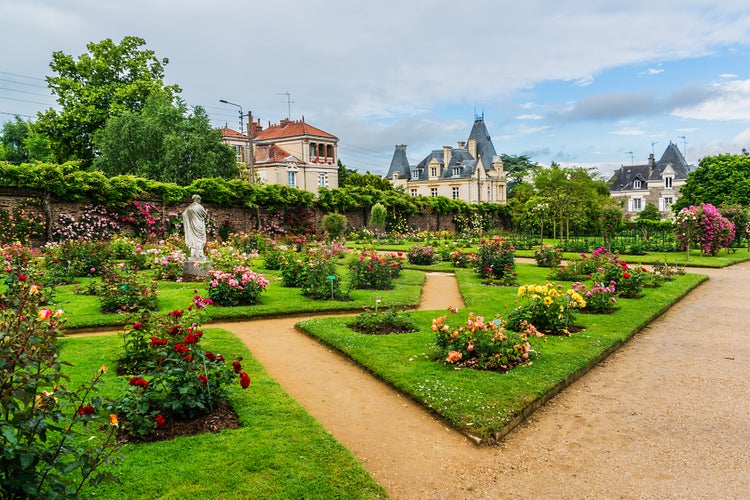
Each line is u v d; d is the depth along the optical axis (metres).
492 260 15.09
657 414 5.39
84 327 8.01
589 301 10.01
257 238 21.81
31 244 18.89
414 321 8.92
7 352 2.75
